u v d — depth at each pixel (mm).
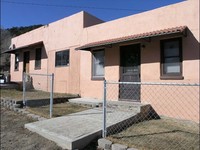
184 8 7535
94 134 4930
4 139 5301
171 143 4695
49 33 14094
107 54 9961
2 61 33750
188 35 7344
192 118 7047
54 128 5461
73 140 4512
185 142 4805
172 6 7867
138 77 8742
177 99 7438
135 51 8953
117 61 9523
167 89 7707
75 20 12078
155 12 8383
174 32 6875
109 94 9734
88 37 11133
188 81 7238
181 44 7492
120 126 5801
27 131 5770
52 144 4789
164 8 8102
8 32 45406
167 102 7688
